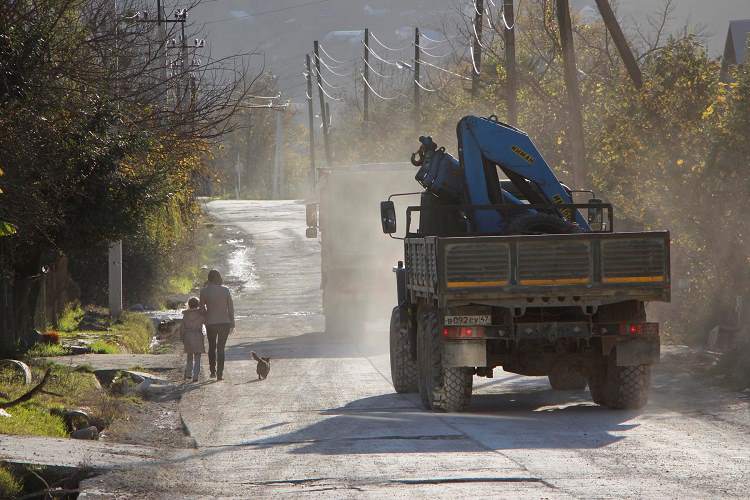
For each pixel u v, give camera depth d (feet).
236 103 160.97
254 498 70.44
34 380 127.03
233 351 191.31
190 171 245.24
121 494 72.08
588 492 70.03
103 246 176.45
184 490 73.46
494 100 322.75
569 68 198.39
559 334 107.76
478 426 100.07
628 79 208.95
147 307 288.10
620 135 190.08
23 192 131.13
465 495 69.72
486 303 105.40
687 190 169.99
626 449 86.53
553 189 123.75
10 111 126.82
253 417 110.42
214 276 147.33
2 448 83.61
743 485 71.72
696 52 191.83
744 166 151.94
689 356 158.71
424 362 114.83
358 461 83.05
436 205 128.88
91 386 131.54
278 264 438.40
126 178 157.07
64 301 223.92
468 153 123.65
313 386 138.21
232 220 629.92
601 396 116.26
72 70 134.10
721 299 180.24
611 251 105.19
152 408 121.39
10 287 157.89
